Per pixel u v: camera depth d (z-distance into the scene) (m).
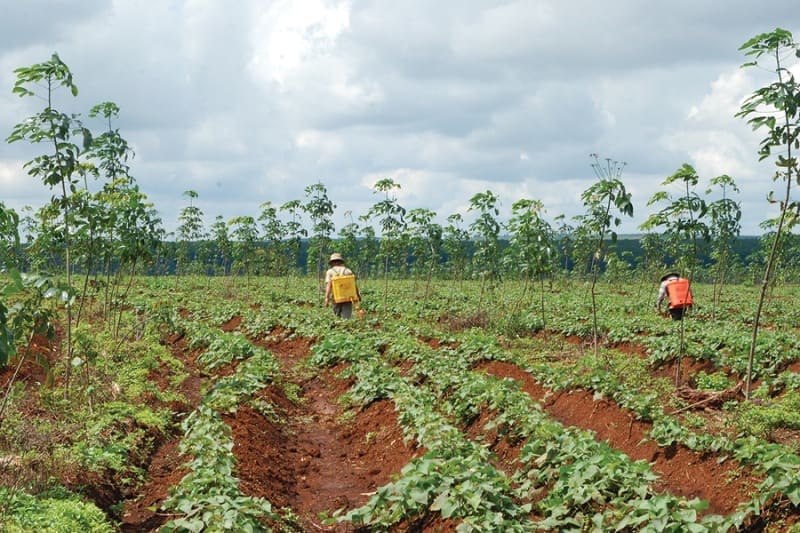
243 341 17.91
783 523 7.08
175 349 19.59
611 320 22.28
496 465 10.37
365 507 8.00
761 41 10.76
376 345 18.36
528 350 18.09
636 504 7.15
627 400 11.12
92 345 12.59
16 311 8.34
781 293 36.41
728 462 8.64
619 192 15.23
